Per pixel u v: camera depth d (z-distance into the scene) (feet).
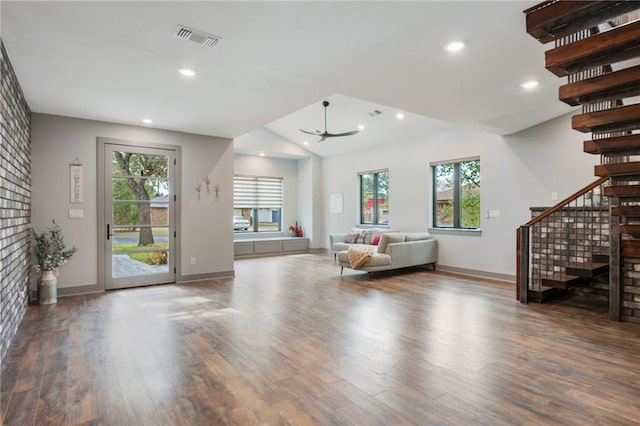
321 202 33.76
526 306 14.75
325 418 6.86
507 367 9.07
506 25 8.43
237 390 7.93
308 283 19.43
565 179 17.61
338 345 10.55
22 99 13.00
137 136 18.04
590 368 9.01
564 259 16.87
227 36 8.83
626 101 15.25
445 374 8.70
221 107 14.79
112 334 11.41
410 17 8.02
